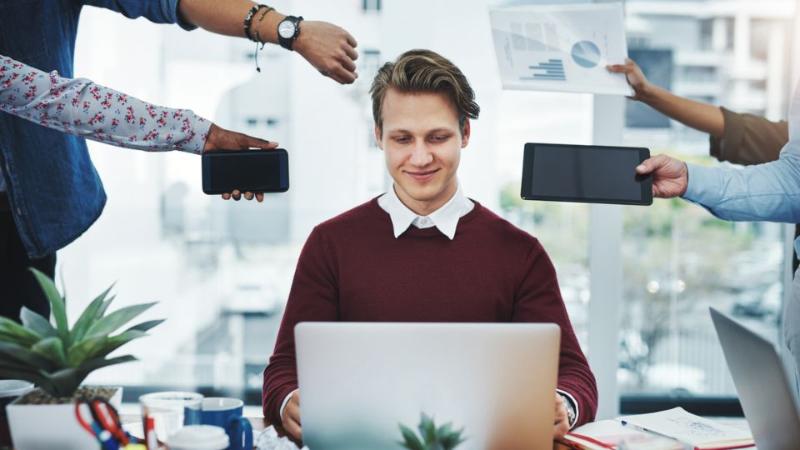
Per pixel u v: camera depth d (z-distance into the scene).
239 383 3.26
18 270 2.00
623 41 2.38
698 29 3.14
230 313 3.23
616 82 2.37
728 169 1.77
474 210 1.89
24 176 1.90
